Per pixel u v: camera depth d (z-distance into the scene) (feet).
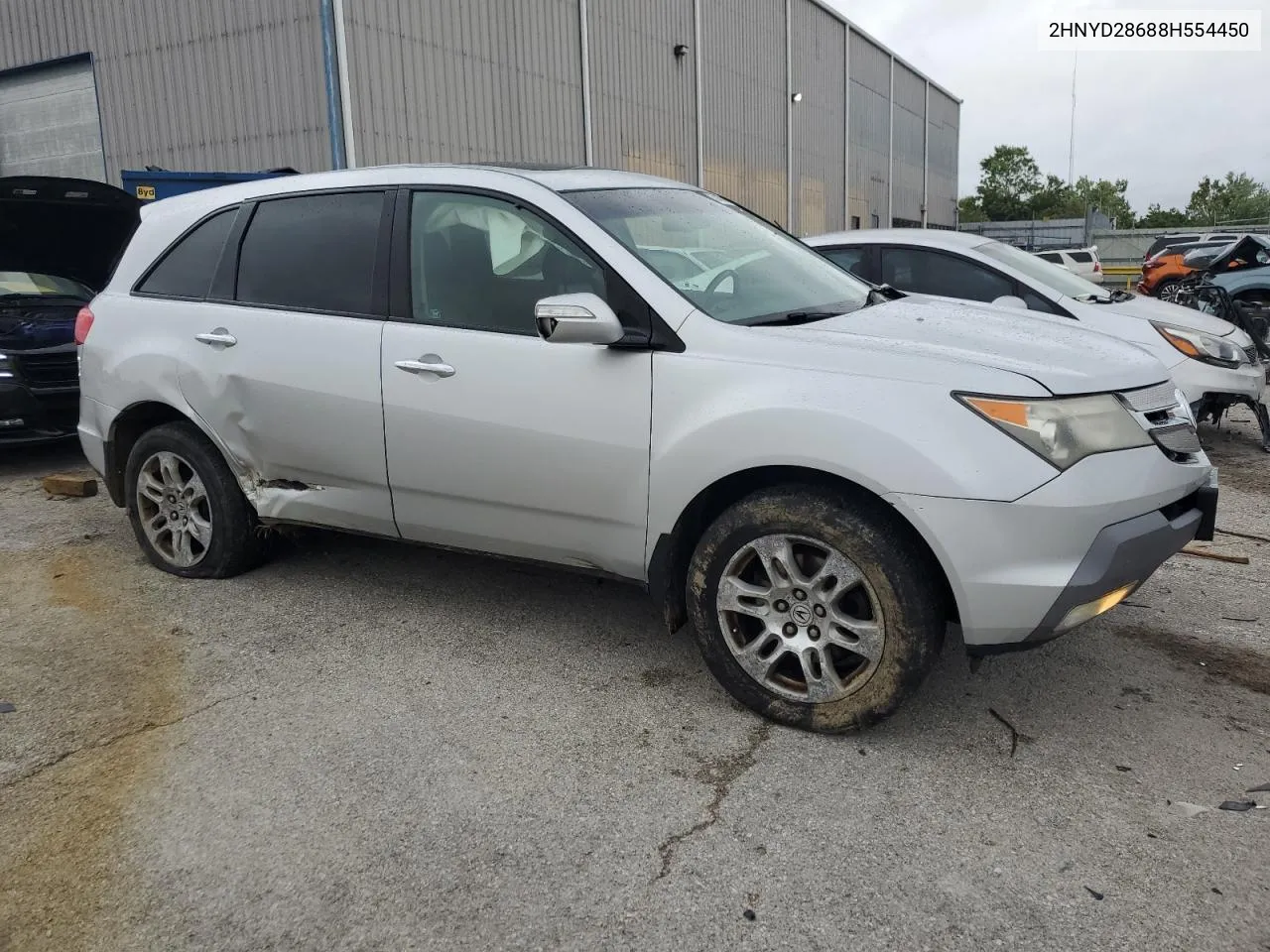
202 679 11.27
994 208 301.22
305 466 12.77
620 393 10.21
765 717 10.12
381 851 8.05
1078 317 20.58
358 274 12.31
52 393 21.22
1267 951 6.79
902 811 8.55
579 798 8.80
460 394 11.16
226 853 8.05
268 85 44.98
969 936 7.00
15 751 9.70
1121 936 6.97
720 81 78.33
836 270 13.25
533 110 55.42
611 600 13.67
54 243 26.22
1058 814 8.48
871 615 9.34
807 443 9.12
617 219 11.23
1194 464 9.88
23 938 7.12
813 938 7.00
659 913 7.29
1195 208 293.84
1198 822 8.32
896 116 124.26
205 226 14.03
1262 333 28.04
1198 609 13.25
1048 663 11.51
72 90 52.08
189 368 13.50
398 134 45.98
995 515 8.56
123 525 17.69
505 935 7.08
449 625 12.82
